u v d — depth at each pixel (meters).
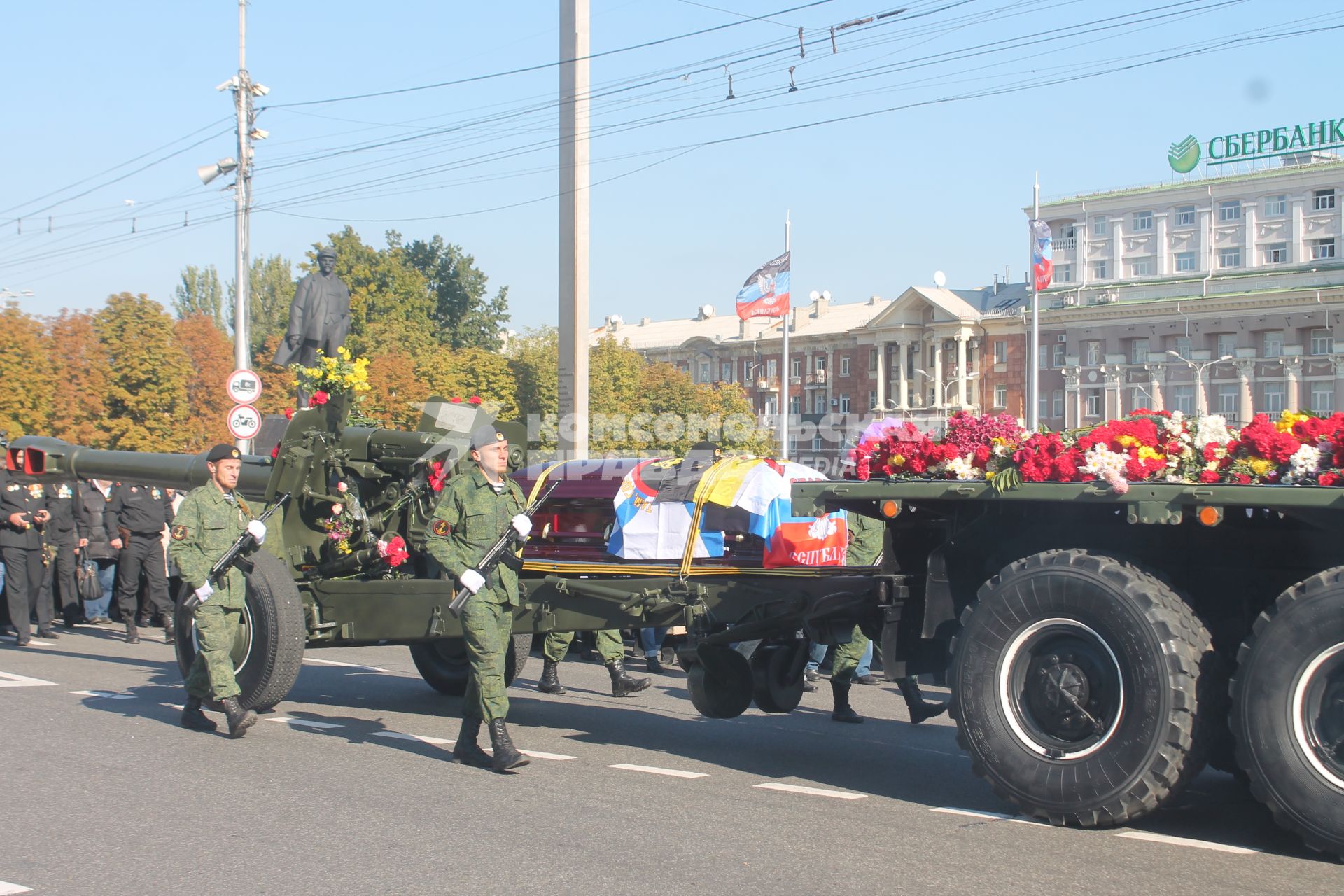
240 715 8.10
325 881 5.02
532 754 7.73
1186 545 6.09
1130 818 5.58
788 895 4.82
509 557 7.24
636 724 8.91
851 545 8.97
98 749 7.70
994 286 83.62
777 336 93.94
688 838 5.65
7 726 8.45
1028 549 6.53
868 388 87.38
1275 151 65.19
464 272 88.56
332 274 18.75
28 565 13.73
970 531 6.43
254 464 10.97
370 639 8.90
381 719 9.02
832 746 8.16
